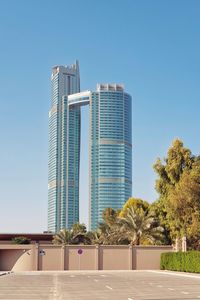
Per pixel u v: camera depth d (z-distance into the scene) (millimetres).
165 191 80875
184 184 71750
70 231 102000
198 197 71250
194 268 64312
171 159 79250
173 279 48062
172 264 71938
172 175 79000
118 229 88188
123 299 25328
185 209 71750
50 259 76188
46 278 50375
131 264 76875
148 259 77562
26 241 97625
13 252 78562
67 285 38156
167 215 76000
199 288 34750
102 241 94438
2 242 97688
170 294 29078
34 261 75938
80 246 76812
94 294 28891
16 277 53281
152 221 83438
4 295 28562
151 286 36906
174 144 79250
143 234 83438
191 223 71625
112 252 77125
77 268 76188
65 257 76312
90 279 47781
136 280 45906
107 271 71688
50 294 29094
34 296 27656
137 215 84438
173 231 75188
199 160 78625
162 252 77500
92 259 76562
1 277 53562
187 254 66938
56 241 100938
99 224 101938
